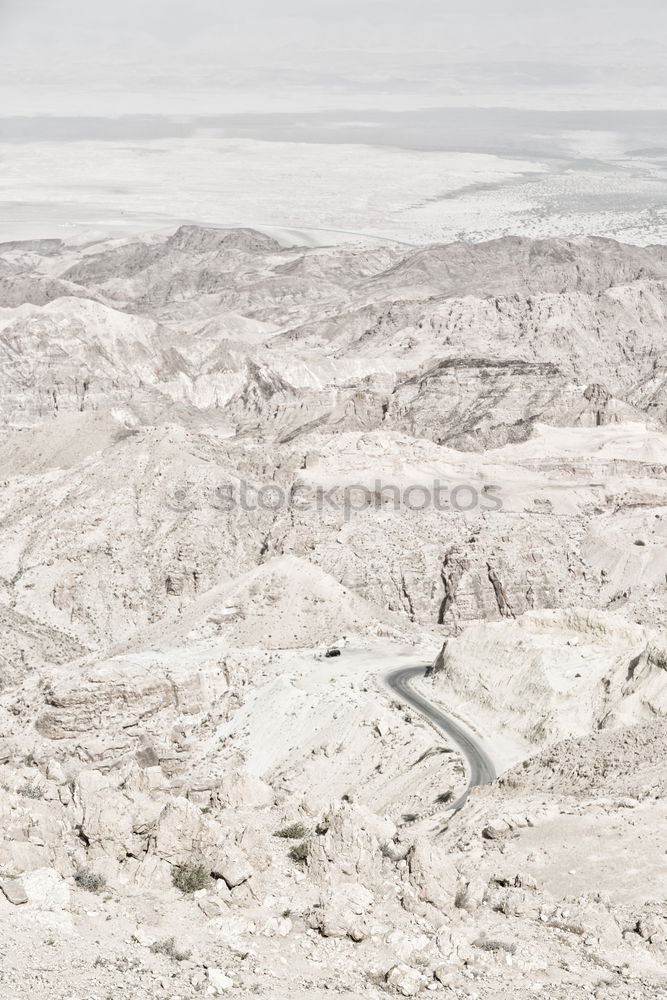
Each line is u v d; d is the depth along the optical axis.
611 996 40.88
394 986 39.66
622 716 108.25
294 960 40.81
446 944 43.41
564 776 72.75
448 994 39.75
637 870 54.41
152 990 36.25
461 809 76.38
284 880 47.97
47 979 35.44
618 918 49.25
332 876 48.22
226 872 45.66
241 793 72.00
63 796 51.19
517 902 50.25
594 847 57.88
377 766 115.38
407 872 49.91
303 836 58.22
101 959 37.56
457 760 109.81
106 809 49.28
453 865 51.06
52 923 39.62
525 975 42.00
